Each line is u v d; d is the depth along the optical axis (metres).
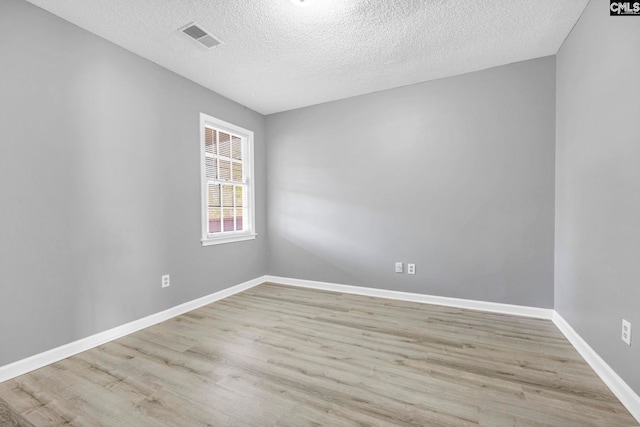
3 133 1.76
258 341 2.25
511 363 1.89
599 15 1.78
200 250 3.13
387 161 3.32
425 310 2.92
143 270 2.56
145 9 1.96
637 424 1.34
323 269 3.76
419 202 3.16
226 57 2.60
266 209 4.15
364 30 2.22
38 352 1.90
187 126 3.00
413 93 3.17
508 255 2.79
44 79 1.94
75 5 1.91
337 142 3.62
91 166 2.20
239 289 3.65
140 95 2.55
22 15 1.84
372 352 2.05
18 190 1.83
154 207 2.67
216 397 1.57
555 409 1.44
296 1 1.90
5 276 1.77
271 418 1.40
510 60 2.68
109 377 1.77
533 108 2.66
